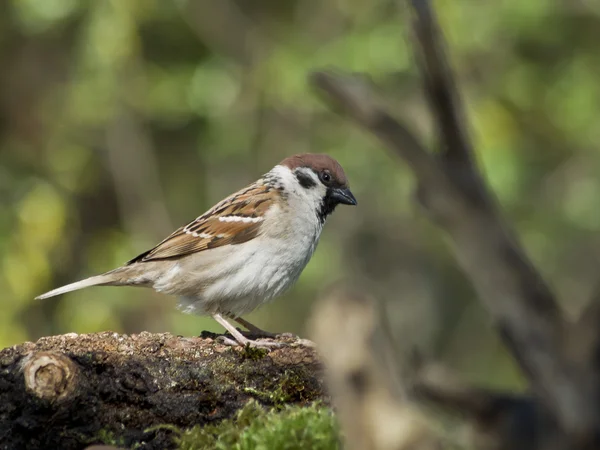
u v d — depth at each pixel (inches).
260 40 675.4
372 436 93.2
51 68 688.4
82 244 667.4
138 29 637.3
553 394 86.6
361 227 693.3
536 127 680.4
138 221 681.0
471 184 87.4
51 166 650.8
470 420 97.3
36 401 162.6
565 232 690.2
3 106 676.7
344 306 94.4
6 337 550.6
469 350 708.7
